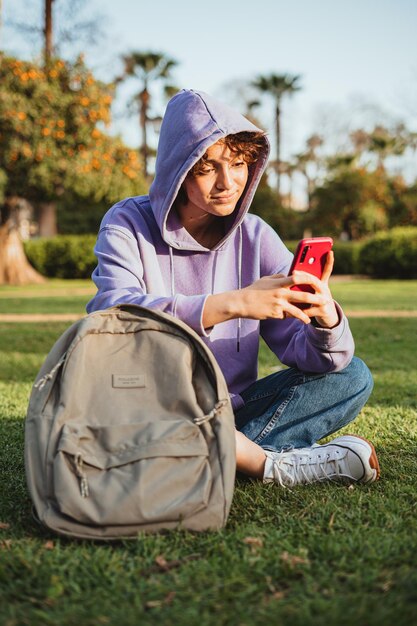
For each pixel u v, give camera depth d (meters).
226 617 1.34
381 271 21.53
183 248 2.20
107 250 2.14
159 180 2.11
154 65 38.41
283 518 1.87
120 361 1.82
